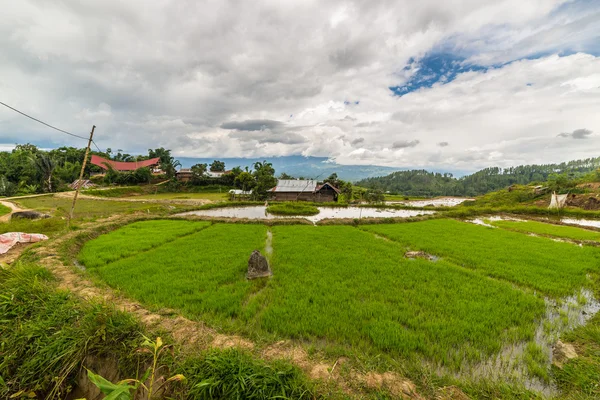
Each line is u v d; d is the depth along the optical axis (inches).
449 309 249.6
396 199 2709.2
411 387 144.6
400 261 398.6
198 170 2416.3
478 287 301.1
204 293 275.6
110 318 161.9
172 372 134.5
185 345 165.6
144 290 278.5
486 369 175.9
